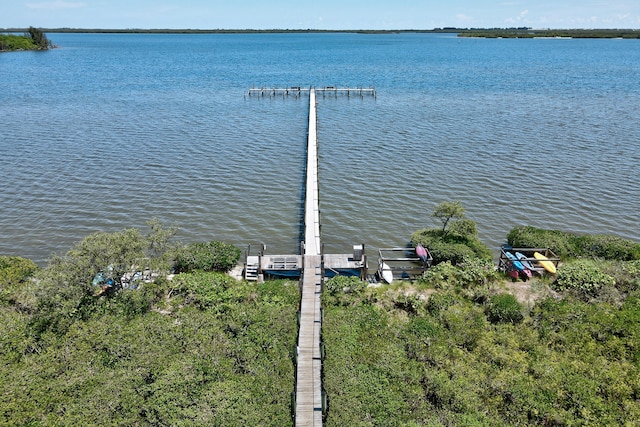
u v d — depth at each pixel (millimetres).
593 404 17391
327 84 96125
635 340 20703
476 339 20859
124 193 38469
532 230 30984
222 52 190500
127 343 19734
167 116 65188
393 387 18141
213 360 19156
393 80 101375
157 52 189500
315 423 16359
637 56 161500
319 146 51062
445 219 34406
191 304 23359
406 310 23469
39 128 56938
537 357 19984
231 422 16219
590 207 36562
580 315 22438
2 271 25469
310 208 33000
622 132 55531
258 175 42781
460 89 88000
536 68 122750
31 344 19562
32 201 36656
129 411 16625
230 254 28172
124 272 23359
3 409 16328
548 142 52000
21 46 181250
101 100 76125
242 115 66750
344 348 20141
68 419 16141
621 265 26719
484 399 17781
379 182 41094
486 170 43812
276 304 23344
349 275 28016
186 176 42219
